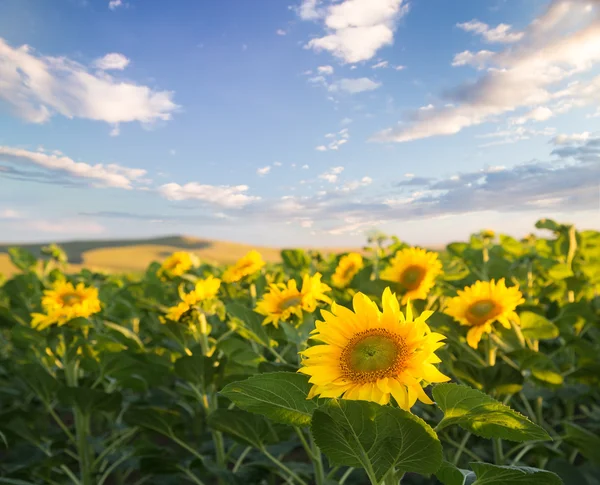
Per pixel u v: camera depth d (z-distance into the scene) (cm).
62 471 260
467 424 85
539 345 263
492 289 175
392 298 86
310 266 363
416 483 215
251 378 85
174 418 210
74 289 240
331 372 81
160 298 308
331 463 85
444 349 184
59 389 216
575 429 179
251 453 216
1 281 465
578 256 306
